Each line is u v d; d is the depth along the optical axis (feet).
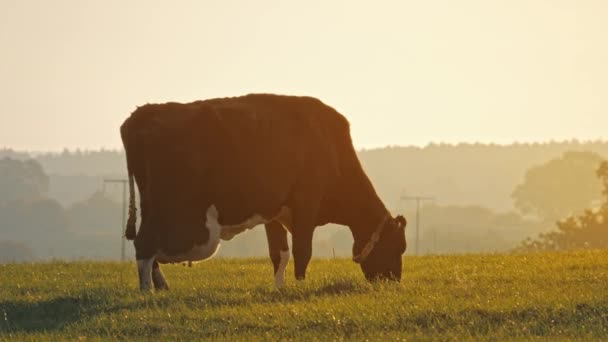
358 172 71.51
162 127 63.26
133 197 63.67
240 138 65.31
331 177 70.08
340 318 53.98
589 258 86.79
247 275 79.36
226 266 89.10
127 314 56.24
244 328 53.26
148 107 64.44
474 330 52.19
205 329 53.16
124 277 78.23
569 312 54.70
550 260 85.81
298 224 68.74
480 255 97.25
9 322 57.16
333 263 91.50
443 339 49.93
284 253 69.62
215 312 56.44
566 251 100.48
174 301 59.93
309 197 68.80
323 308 56.08
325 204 71.67
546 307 55.47
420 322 53.83
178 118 63.77
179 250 62.95
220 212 64.80
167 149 62.95
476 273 75.56
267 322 54.13
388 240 71.46
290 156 67.67
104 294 63.05
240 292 64.69
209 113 64.23
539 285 65.77
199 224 63.82
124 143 64.28
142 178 63.82
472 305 56.34
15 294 65.77
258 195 65.98
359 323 53.26
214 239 64.34
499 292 62.13
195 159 63.41
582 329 51.55
